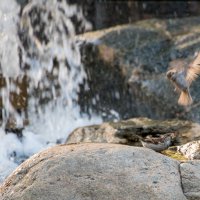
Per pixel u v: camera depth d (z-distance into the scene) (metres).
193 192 18.17
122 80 34.25
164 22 38.00
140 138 25.20
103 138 26.47
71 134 27.67
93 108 34.97
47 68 34.97
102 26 42.78
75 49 36.19
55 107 33.78
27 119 31.53
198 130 26.38
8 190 18.77
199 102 30.91
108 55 35.09
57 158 19.16
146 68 33.97
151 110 32.72
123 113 34.19
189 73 18.28
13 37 33.94
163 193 17.83
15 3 34.94
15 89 32.41
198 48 34.28
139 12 44.62
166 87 32.38
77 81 35.34
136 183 18.12
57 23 37.94
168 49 34.94
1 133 29.55
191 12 45.75
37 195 18.14
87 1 41.84
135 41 35.78
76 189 18.09
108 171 18.53
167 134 25.34
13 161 26.97
